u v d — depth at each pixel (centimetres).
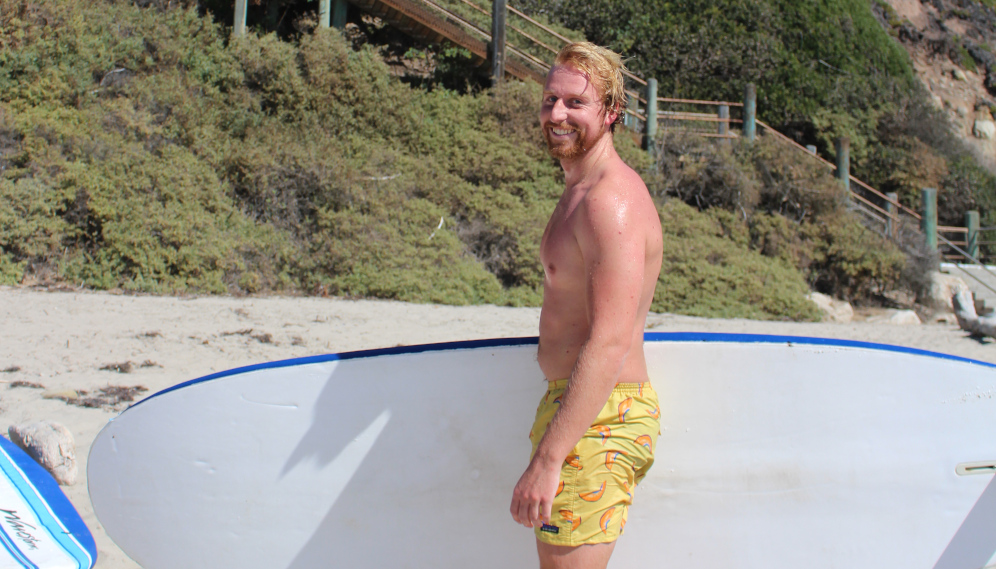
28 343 560
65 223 852
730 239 1232
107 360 529
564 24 1755
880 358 209
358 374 203
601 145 166
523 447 204
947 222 1809
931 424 213
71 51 1020
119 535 213
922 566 217
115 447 211
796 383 206
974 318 929
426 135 1188
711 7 1778
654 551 207
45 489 276
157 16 1171
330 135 1124
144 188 909
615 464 159
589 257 152
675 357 202
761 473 207
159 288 841
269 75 1130
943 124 1886
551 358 171
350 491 206
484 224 1079
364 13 1336
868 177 1783
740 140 1381
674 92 1736
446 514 206
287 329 690
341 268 949
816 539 211
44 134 907
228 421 205
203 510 208
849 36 1850
